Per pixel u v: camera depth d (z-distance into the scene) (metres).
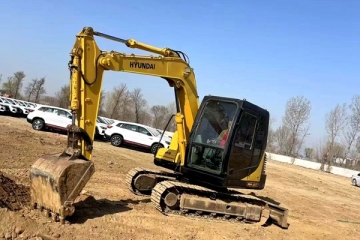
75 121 7.21
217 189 9.32
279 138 56.72
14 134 17.30
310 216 12.18
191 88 9.27
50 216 6.59
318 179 26.89
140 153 21.12
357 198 20.23
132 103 55.41
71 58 7.20
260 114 9.37
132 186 9.62
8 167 10.23
